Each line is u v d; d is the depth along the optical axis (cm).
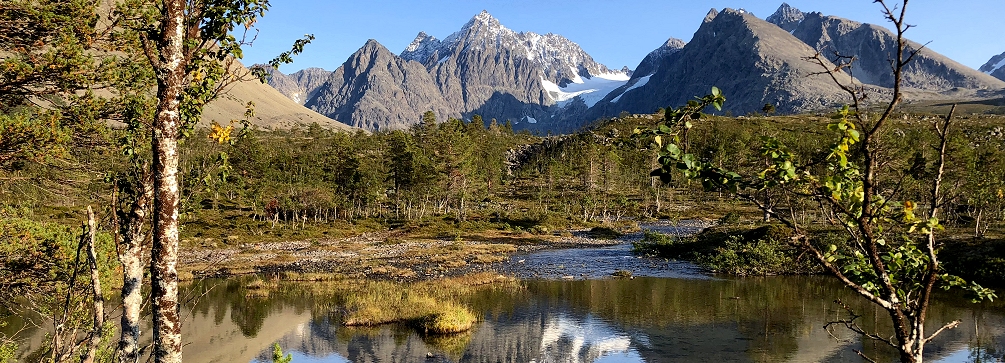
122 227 835
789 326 2367
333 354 2230
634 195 11425
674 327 2434
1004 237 3612
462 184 9525
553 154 15888
